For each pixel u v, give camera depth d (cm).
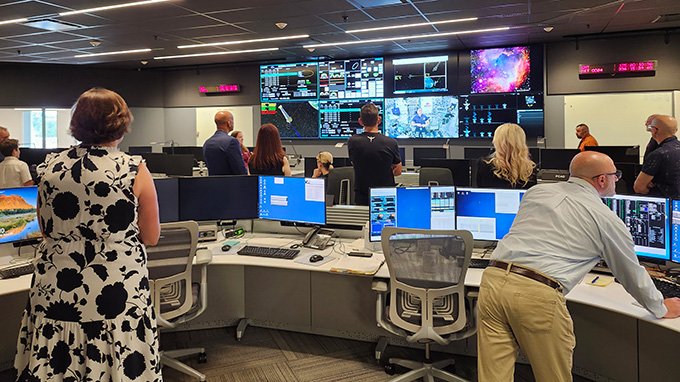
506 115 795
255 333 335
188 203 310
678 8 565
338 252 295
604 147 564
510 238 198
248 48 789
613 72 734
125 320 153
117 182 151
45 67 927
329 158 485
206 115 994
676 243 223
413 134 852
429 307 233
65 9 527
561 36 728
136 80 997
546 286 182
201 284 267
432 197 281
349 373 279
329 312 325
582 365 262
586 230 184
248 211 323
